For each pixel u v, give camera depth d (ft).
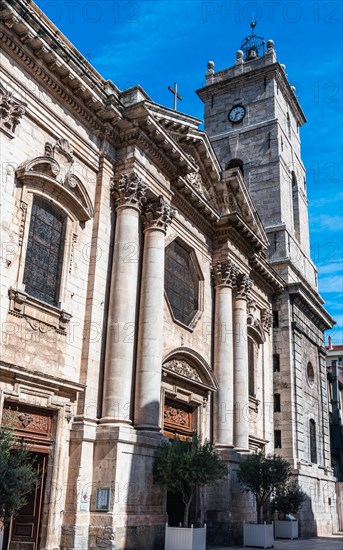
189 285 86.28
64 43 66.23
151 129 69.41
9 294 52.60
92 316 61.87
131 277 65.16
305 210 144.56
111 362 61.82
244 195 98.07
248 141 133.28
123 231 66.44
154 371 66.03
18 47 56.95
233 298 94.73
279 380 111.04
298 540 94.73
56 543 53.47
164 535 62.13
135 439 60.03
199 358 79.87
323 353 132.57
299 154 148.46
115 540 54.70
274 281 111.14
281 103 138.21
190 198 83.92
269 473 79.82
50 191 59.77
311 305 122.72
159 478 62.18
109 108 66.80
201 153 89.40
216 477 64.28
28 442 53.31
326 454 123.13
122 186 67.72
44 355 55.67
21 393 52.42
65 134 62.59
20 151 56.18
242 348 92.43
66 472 56.29
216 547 74.28
